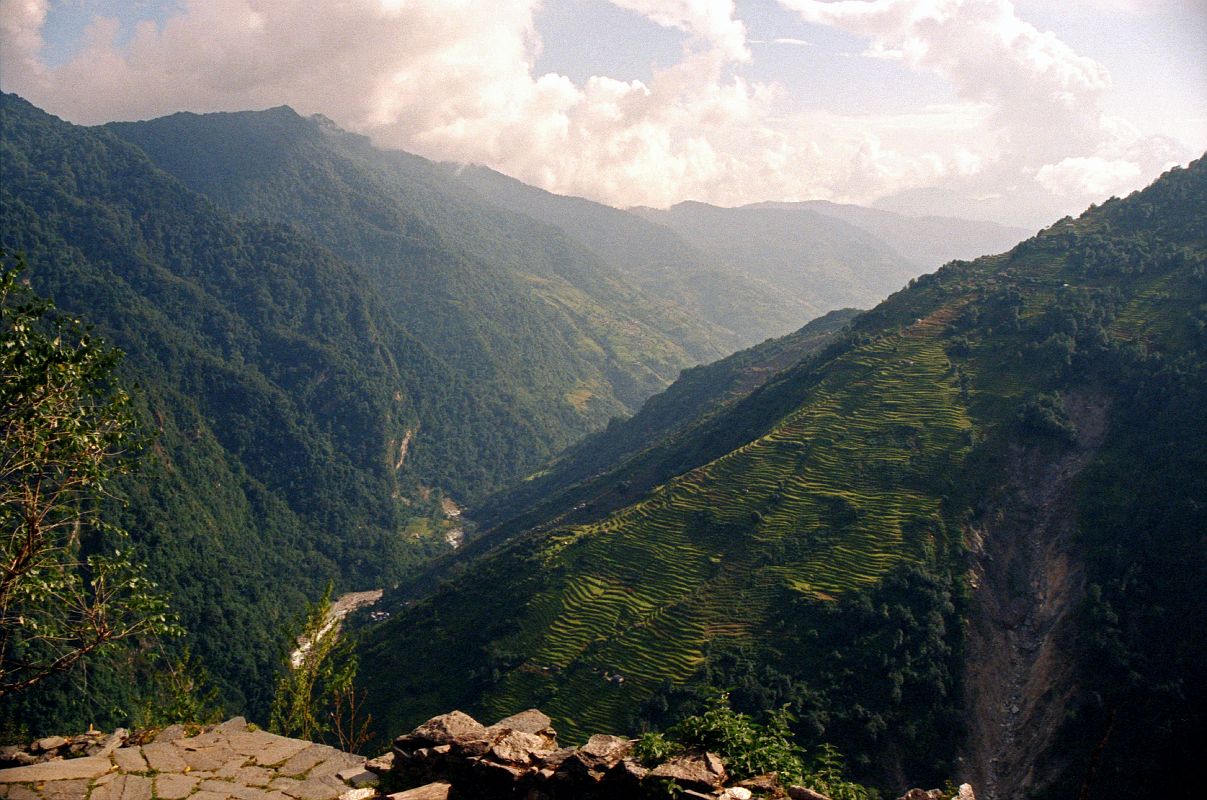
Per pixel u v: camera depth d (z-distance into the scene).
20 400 12.16
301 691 16.34
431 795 10.43
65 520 13.30
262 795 11.02
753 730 11.36
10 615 13.41
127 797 10.75
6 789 10.65
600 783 10.28
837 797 11.05
